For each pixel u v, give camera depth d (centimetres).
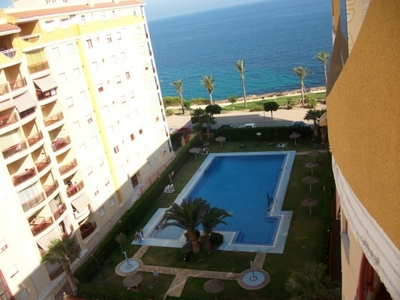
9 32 2873
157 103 5178
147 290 3017
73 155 3622
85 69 3803
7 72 3105
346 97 712
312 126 5344
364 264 895
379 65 548
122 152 4381
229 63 17150
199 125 5688
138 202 4112
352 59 648
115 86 4278
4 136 2944
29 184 2981
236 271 3038
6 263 2792
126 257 3341
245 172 4862
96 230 3819
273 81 12062
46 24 3403
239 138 5709
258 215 3838
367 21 570
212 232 3519
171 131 6425
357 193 711
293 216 3638
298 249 3156
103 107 4075
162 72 18175
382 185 589
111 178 4147
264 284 2845
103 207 3972
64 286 3216
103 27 4075
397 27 495
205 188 4622
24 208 2956
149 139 4969
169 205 4269
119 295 2853
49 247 2933
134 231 3875
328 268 2725
